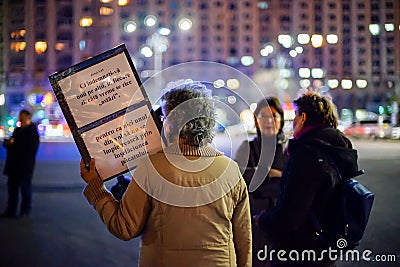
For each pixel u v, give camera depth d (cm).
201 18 11144
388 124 4216
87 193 246
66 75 250
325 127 303
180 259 229
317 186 284
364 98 11181
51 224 793
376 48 11438
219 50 11225
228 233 239
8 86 9156
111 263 580
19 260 585
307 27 11306
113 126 250
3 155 2328
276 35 11406
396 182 1371
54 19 9769
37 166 1775
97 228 763
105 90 250
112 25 10031
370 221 825
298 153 290
